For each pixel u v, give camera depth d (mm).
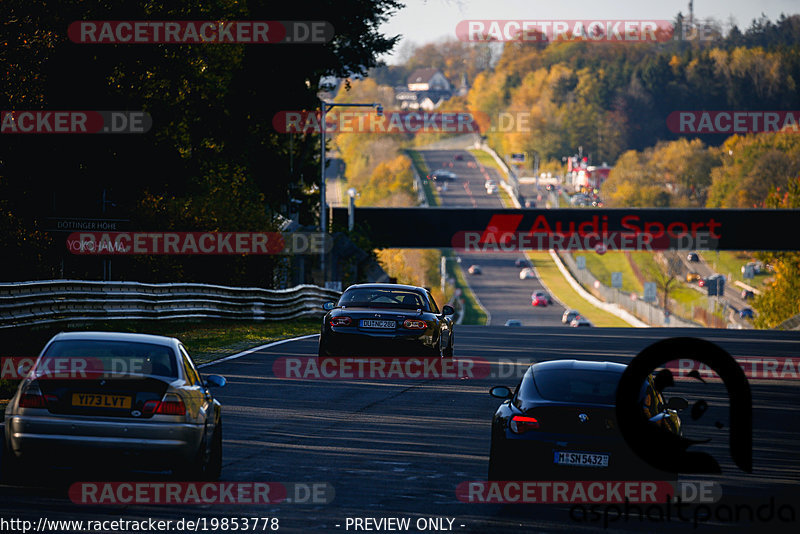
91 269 128000
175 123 160000
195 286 130250
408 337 81438
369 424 58188
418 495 40312
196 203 154250
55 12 111250
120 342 39938
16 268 107688
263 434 53656
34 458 37250
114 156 119438
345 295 86188
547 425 39594
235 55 177125
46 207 112500
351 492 40344
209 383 42594
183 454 37719
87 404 37500
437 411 64062
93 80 116062
